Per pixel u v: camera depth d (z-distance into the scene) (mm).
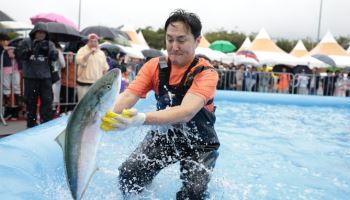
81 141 2115
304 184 4324
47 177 3381
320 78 16438
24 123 7055
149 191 3189
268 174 4641
